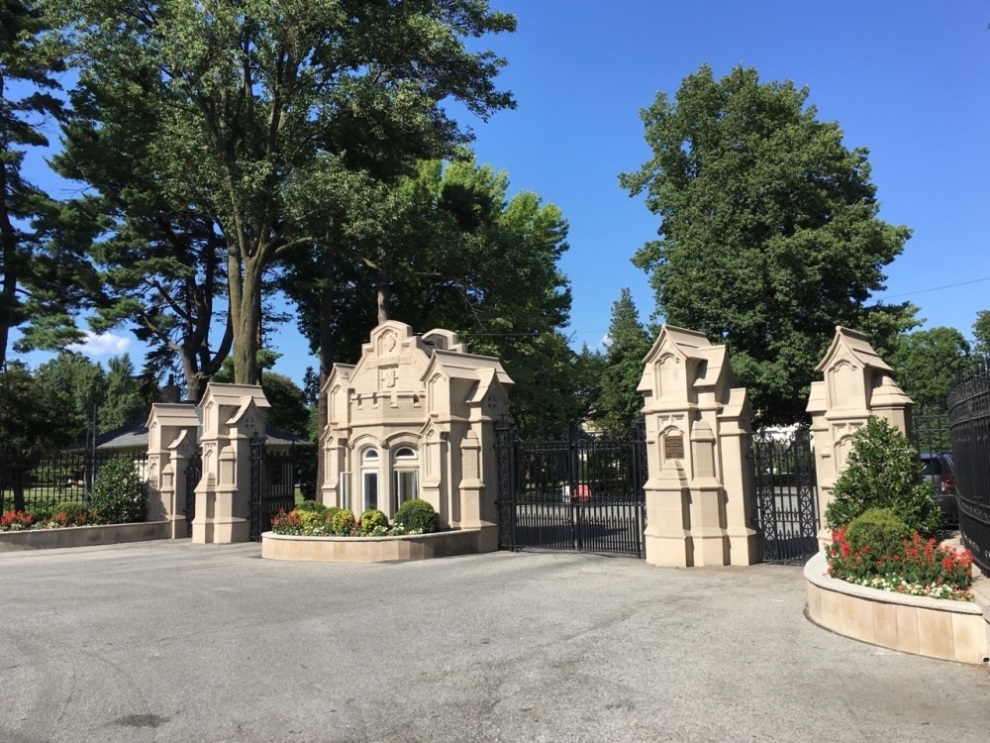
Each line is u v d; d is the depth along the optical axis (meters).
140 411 77.31
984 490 8.77
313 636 8.78
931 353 56.44
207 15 22.86
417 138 27.69
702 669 7.05
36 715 6.13
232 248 28.20
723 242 33.28
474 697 6.42
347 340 41.31
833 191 33.22
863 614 7.93
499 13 27.36
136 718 6.04
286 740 5.53
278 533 17.22
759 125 34.78
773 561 13.90
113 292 36.62
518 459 17.48
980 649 6.99
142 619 9.98
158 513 23.34
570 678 6.90
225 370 42.06
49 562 17.06
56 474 23.73
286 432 42.44
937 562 8.12
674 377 14.21
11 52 30.56
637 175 38.62
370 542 15.80
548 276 34.72
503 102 28.20
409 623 9.41
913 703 6.00
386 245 27.92
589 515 17.72
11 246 32.53
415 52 25.86
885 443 10.77
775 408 33.34
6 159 31.75
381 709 6.16
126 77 25.78
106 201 34.66
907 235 33.12
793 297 31.36
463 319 38.78
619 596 10.94
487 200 40.38
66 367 77.50
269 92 26.77
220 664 7.60
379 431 18.03
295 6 22.95
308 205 24.77
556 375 39.00
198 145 25.08
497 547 17.28
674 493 13.82
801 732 5.44
